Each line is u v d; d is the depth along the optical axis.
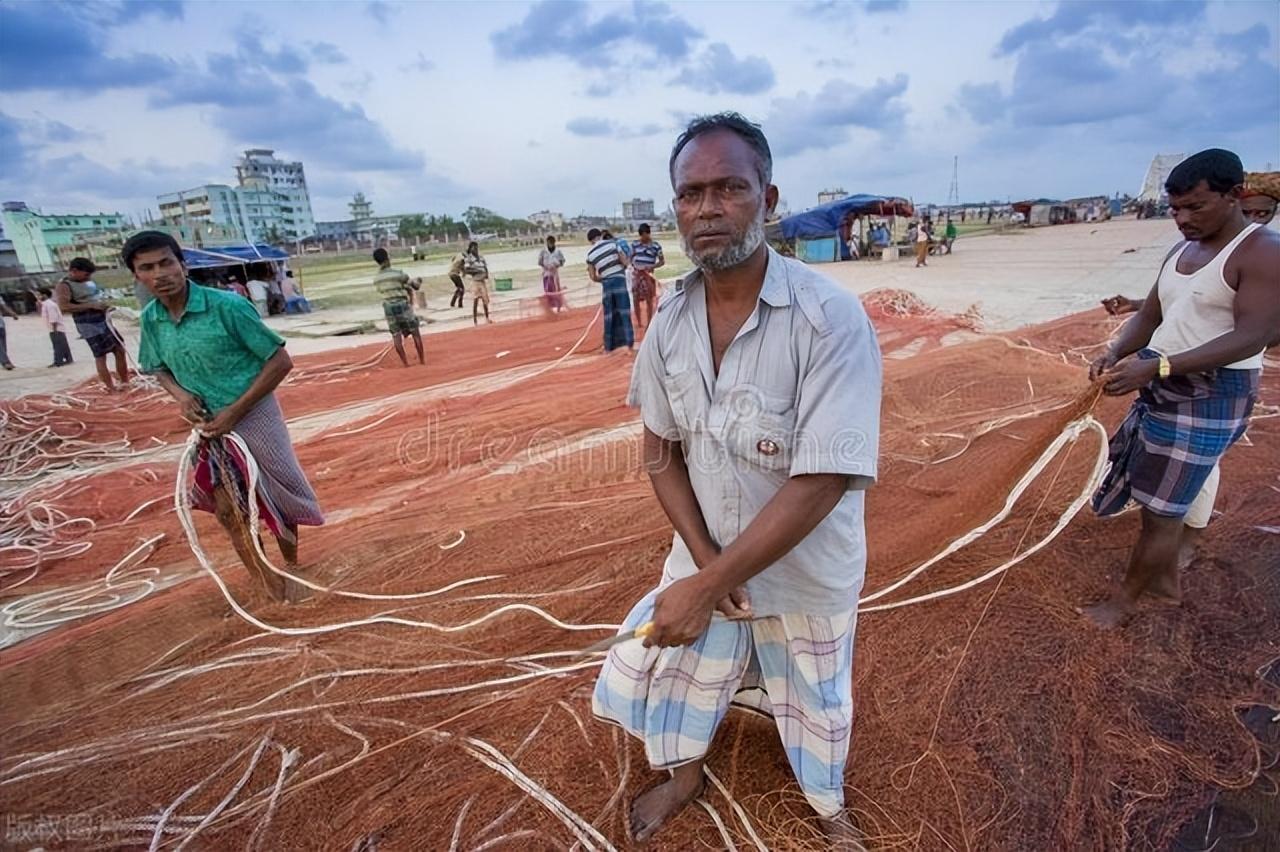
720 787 2.31
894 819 2.19
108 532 4.79
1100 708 2.59
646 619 2.02
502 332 13.33
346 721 2.72
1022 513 4.04
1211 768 2.32
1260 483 4.23
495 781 2.40
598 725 2.63
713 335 1.72
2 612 3.79
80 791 2.45
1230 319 2.70
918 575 3.47
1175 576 3.13
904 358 8.15
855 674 2.81
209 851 2.20
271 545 4.36
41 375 11.69
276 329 16.55
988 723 2.54
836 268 22.69
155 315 3.41
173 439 7.25
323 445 6.36
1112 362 3.21
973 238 37.22
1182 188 2.71
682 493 1.97
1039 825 2.16
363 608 3.57
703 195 1.51
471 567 3.92
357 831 2.24
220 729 2.72
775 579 1.85
